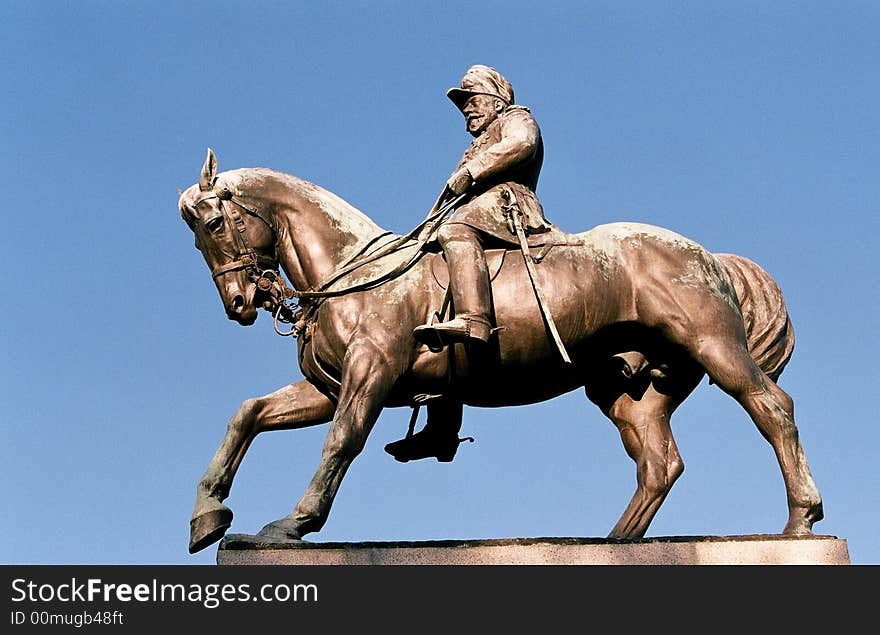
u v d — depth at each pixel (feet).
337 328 29.35
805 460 29.22
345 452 28.09
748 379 29.60
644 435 31.19
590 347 30.68
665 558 27.22
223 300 30.40
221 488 29.48
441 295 29.68
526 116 31.83
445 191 30.71
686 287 30.14
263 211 30.71
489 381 30.22
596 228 31.17
